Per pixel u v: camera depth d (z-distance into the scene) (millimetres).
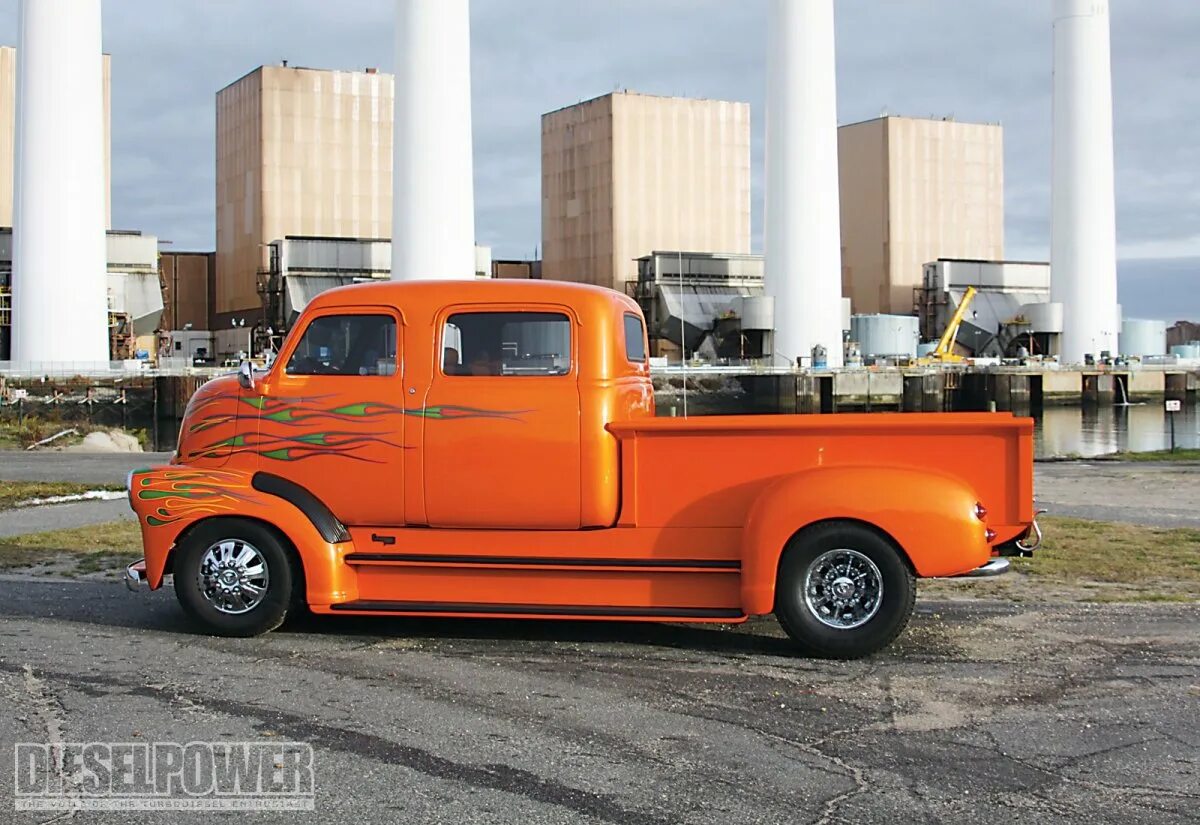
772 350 80875
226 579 8711
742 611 8148
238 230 104875
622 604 8398
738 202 110875
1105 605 9961
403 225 56406
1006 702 6969
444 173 56125
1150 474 23781
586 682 7449
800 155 76125
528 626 9164
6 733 6379
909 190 118750
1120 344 107438
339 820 5152
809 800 5375
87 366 62094
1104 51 91625
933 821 5129
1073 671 7699
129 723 6555
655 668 7809
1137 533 14508
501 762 5891
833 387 78312
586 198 109000
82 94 61469
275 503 8602
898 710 6812
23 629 9078
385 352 8656
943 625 9141
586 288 8555
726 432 8180
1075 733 6367
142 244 85125
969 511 7723
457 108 56438
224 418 8875
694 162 108500
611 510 8344
